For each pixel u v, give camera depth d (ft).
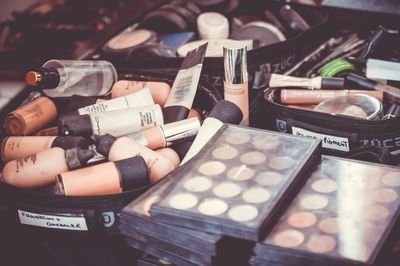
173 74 3.32
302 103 3.16
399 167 2.44
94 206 2.48
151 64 3.41
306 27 3.74
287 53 3.41
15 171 2.64
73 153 2.65
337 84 3.17
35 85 3.05
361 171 2.46
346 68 3.32
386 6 3.79
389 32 3.46
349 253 2.08
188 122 2.84
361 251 2.09
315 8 3.85
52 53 4.63
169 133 2.81
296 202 2.33
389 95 3.11
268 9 3.95
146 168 2.55
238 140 2.62
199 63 3.09
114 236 2.59
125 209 2.32
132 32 3.78
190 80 3.06
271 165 2.45
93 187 2.52
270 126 3.09
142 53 3.52
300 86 3.20
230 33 3.94
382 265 2.10
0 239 2.74
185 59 3.23
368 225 2.20
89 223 2.52
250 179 2.38
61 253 2.67
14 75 4.92
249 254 2.25
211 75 3.30
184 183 2.39
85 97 3.11
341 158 2.53
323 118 2.85
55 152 2.66
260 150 2.55
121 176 2.53
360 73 3.36
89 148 2.81
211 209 2.23
